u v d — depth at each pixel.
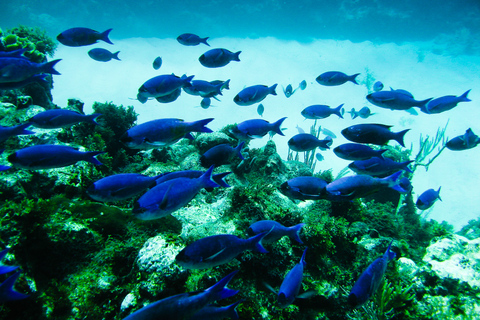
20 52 4.14
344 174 9.34
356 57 32.59
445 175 16.88
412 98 5.03
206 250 2.45
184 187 2.57
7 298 2.27
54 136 5.83
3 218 3.53
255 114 22.77
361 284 2.74
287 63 30.67
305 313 4.05
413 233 7.31
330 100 24.97
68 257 3.85
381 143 3.94
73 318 3.39
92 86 23.28
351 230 5.67
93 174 5.52
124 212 4.48
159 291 3.25
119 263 4.01
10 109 6.39
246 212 4.52
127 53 29.73
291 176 7.46
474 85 26.30
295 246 4.45
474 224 10.53
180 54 31.98
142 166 6.70
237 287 3.72
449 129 21.00
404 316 4.26
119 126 7.78
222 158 4.38
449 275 4.62
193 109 22.91
